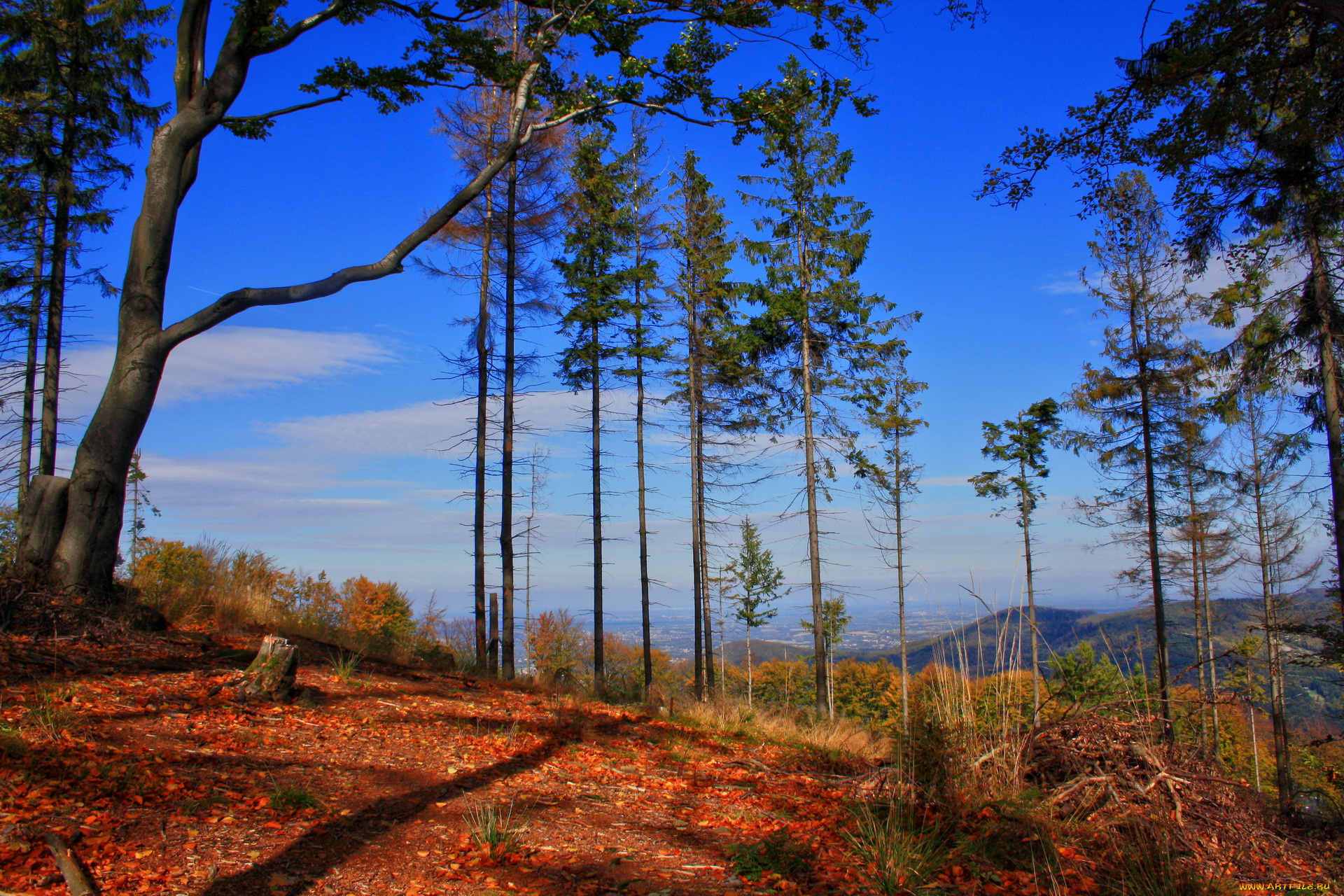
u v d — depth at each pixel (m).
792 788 7.12
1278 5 7.02
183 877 3.40
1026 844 5.18
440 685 10.26
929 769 6.04
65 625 7.55
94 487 8.27
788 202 20.91
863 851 4.76
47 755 4.46
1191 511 22.70
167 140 8.78
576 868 4.19
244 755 5.30
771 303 20.42
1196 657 22.70
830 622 33.31
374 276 8.77
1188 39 7.68
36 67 15.32
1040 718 7.29
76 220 16.41
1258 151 9.28
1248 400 16.05
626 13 9.30
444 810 4.93
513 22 13.61
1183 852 5.97
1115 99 8.15
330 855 3.91
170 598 10.44
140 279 8.62
